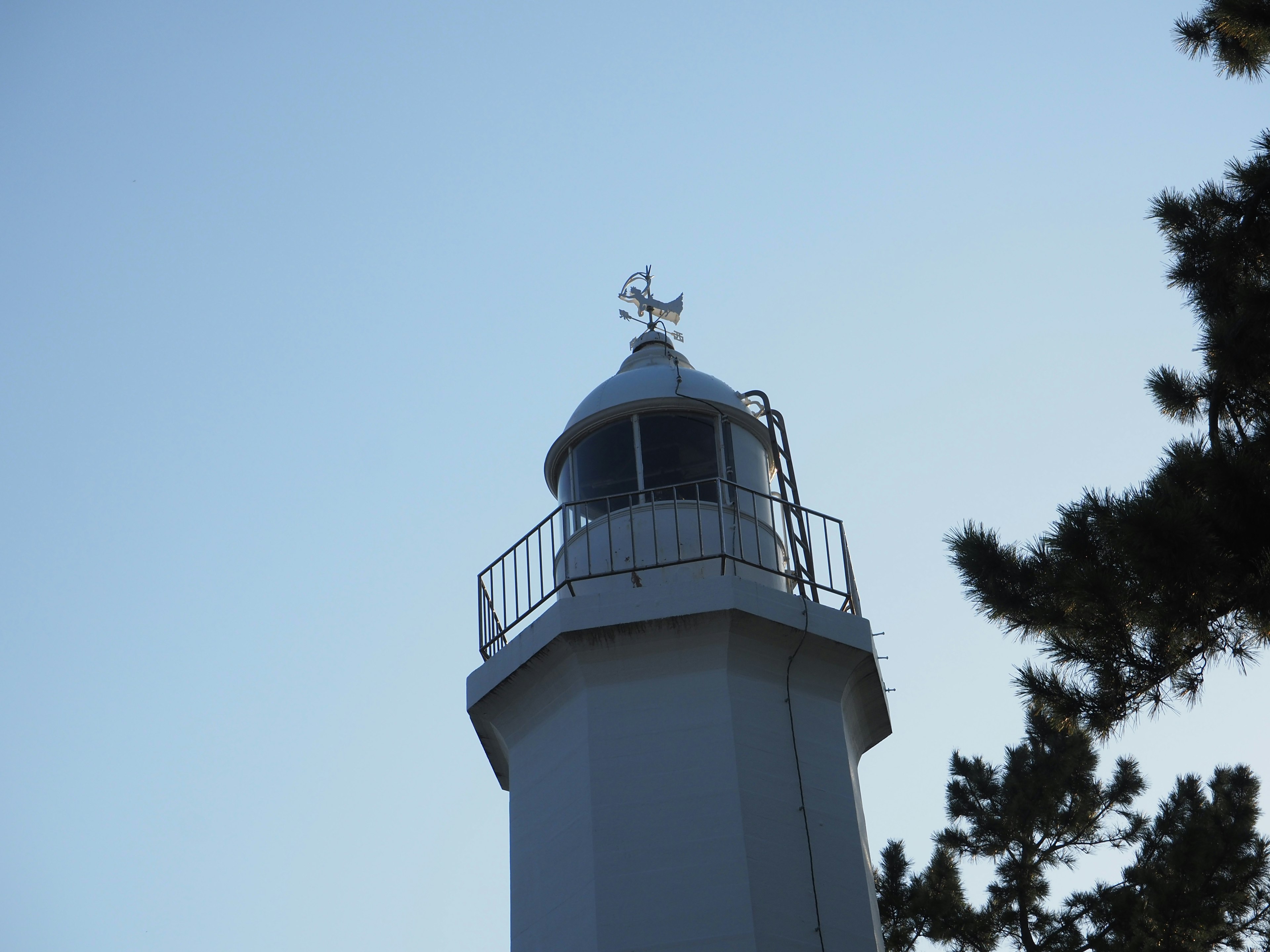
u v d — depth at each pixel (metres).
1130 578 30.27
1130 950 55.38
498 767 49.00
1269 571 29.36
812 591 47.53
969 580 32.31
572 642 44.41
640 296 57.72
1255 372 33.91
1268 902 58.12
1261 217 36.09
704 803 42.28
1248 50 37.25
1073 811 66.56
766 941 40.19
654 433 49.75
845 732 45.56
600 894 41.19
